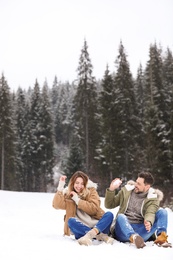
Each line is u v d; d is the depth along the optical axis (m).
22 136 48.38
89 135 35.09
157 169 26.55
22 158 45.75
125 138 31.70
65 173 32.72
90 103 35.03
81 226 4.12
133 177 30.86
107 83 33.38
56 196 4.50
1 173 37.81
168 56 41.66
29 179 45.97
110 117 31.89
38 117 48.88
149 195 4.20
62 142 70.25
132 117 32.78
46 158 45.88
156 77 34.00
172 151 26.16
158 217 4.11
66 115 70.88
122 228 3.88
